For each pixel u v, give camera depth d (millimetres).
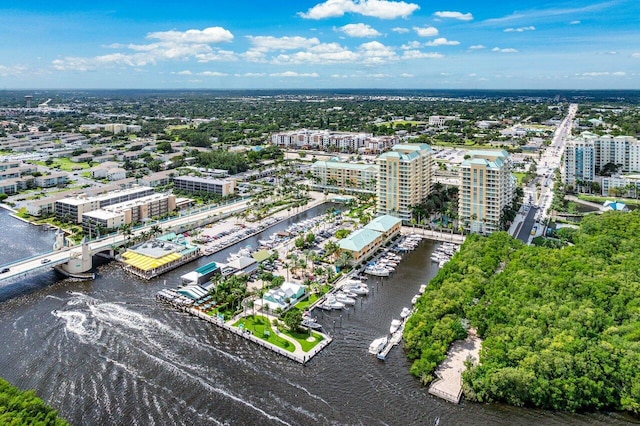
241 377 187000
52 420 141125
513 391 168500
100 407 170000
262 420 163875
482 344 190625
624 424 159625
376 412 167625
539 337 182250
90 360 197500
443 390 175000
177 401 173375
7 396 145000
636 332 177375
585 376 166000
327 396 176125
